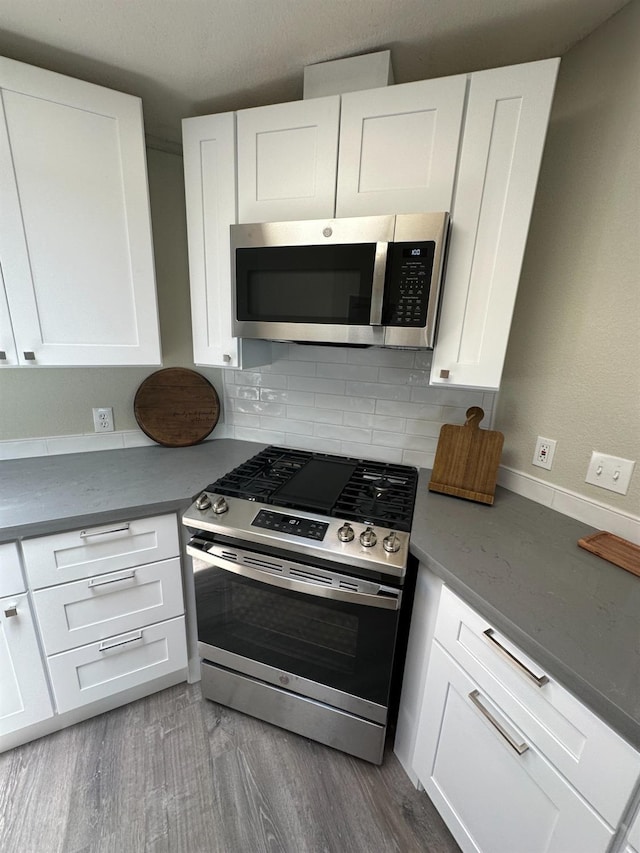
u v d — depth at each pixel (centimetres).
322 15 100
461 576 92
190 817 116
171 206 168
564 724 70
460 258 111
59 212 121
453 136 104
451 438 137
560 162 118
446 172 107
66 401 163
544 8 97
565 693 70
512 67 96
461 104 102
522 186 102
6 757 129
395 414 164
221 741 137
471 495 133
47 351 128
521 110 98
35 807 117
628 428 107
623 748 61
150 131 156
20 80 108
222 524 120
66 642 127
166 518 133
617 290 106
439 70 125
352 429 173
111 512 120
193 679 159
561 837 72
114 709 147
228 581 129
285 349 175
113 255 131
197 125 129
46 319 126
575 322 118
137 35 108
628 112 100
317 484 143
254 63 120
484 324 113
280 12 99
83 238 126
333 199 120
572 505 122
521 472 140
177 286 176
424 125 106
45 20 102
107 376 169
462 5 96
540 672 75
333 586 110
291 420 183
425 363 155
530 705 77
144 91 134
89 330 133
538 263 127
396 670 136
